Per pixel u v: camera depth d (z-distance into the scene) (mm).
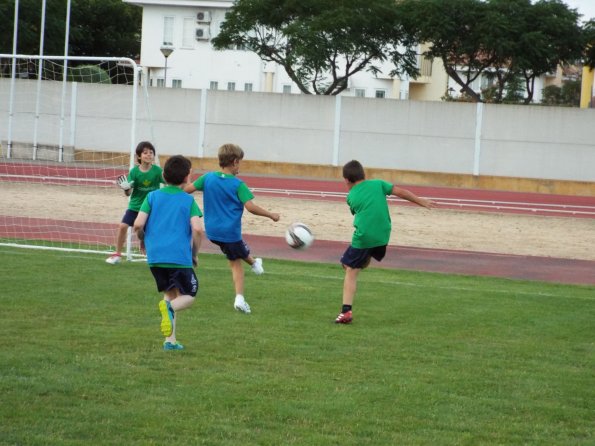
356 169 11859
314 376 8867
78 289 13258
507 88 73188
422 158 45750
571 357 10258
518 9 49906
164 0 66688
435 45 51219
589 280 18109
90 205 27188
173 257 9664
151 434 6930
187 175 9945
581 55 50812
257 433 7059
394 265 18891
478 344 10766
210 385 8367
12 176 33531
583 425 7691
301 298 13461
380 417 7633
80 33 68688
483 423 7602
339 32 49000
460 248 22219
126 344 9875
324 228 24969
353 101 46250
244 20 50312
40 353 9258
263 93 47062
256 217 26328
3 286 13172
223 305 12594
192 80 67500
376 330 11352
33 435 6758
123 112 47500
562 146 44250
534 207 35188
